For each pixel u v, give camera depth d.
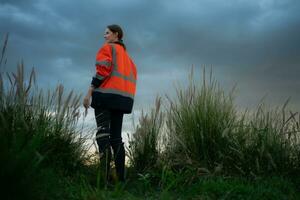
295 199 4.11
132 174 5.05
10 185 2.58
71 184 3.97
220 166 4.67
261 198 4.05
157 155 5.29
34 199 2.77
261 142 5.05
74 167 4.43
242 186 4.20
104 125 4.67
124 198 3.72
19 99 4.27
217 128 5.17
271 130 5.22
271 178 4.70
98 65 4.64
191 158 5.09
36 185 2.94
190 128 5.26
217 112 5.37
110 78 4.71
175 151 5.30
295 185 4.61
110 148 4.64
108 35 5.00
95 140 4.69
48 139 4.30
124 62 4.87
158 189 4.46
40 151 4.03
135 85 5.09
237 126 5.30
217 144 5.06
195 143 5.10
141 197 4.12
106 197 3.52
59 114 4.59
